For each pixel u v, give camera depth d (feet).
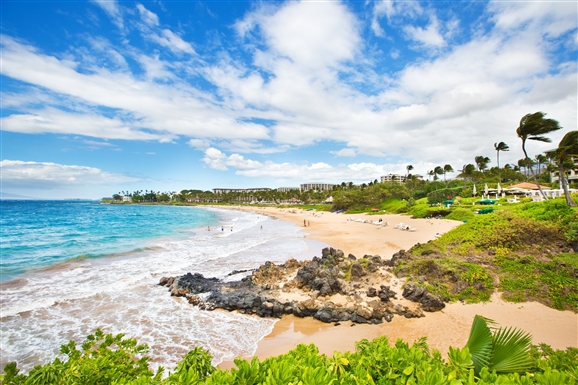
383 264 70.59
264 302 51.49
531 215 75.66
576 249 58.13
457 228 83.56
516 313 44.21
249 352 39.14
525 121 90.63
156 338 42.34
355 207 292.61
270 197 627.46
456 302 49.47
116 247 111.55
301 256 98.68
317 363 12.99
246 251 107.45
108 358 16.57
